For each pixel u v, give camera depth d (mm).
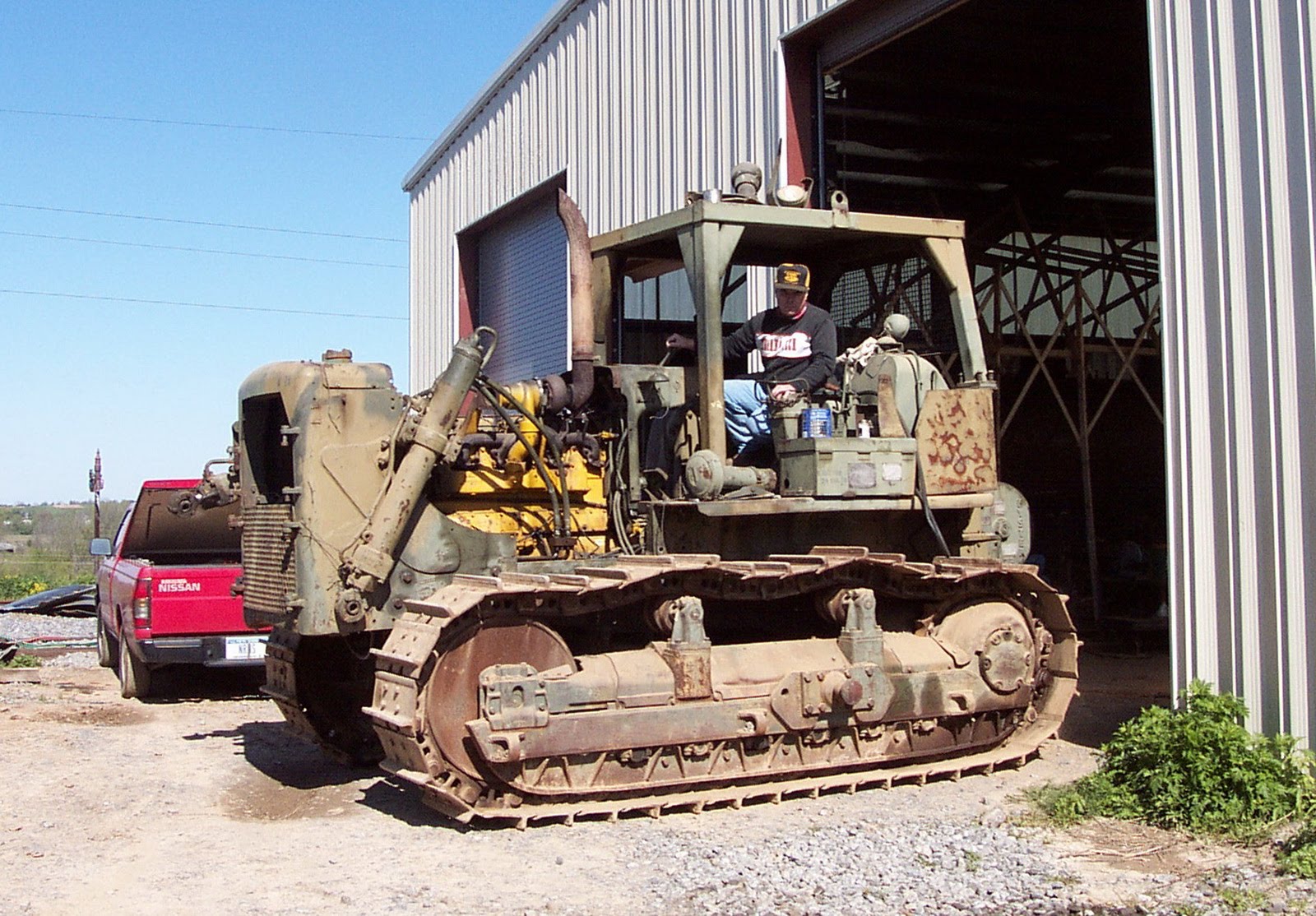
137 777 7555
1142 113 14297
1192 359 7242
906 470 7125
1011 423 16609
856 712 6941
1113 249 16094
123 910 5020
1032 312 17922
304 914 4953
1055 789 6785
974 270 16469
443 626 6039
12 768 7836
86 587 21266
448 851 5809
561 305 16297
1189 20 7293
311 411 6703
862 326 9828
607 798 6402
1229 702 6711
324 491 6684
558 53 15906
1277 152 6750
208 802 6914
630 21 14047
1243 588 6898
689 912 4914
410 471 6664
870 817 6391
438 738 6090
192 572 10430
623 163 14203
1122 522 16500
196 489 7973
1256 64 6879
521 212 17734
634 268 8438
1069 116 14352
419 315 21266
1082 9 11414
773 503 6738
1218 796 6160
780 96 11273
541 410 7398
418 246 21391
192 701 10820
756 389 7449
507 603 6305
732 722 6613
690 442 7402
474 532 6965
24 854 5852
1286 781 6254
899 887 5195
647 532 7281
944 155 15125
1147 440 17219
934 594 7504
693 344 7660
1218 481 7062
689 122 12805
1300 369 6605
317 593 6629
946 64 12766
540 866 5535
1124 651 12914
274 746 8539
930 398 7355
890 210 16438
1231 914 4898
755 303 10328
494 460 7336
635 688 6414
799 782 6801
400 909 4977
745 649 6969
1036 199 16297
